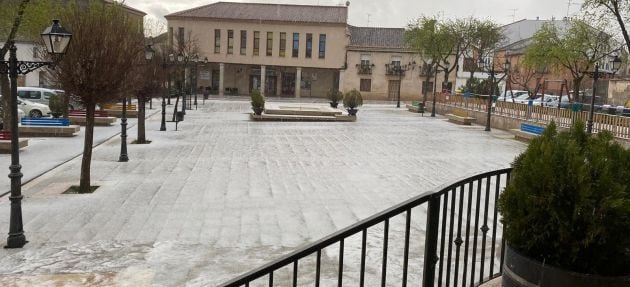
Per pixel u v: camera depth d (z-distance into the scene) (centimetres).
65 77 1033
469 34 4491
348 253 699
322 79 6319
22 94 2880
